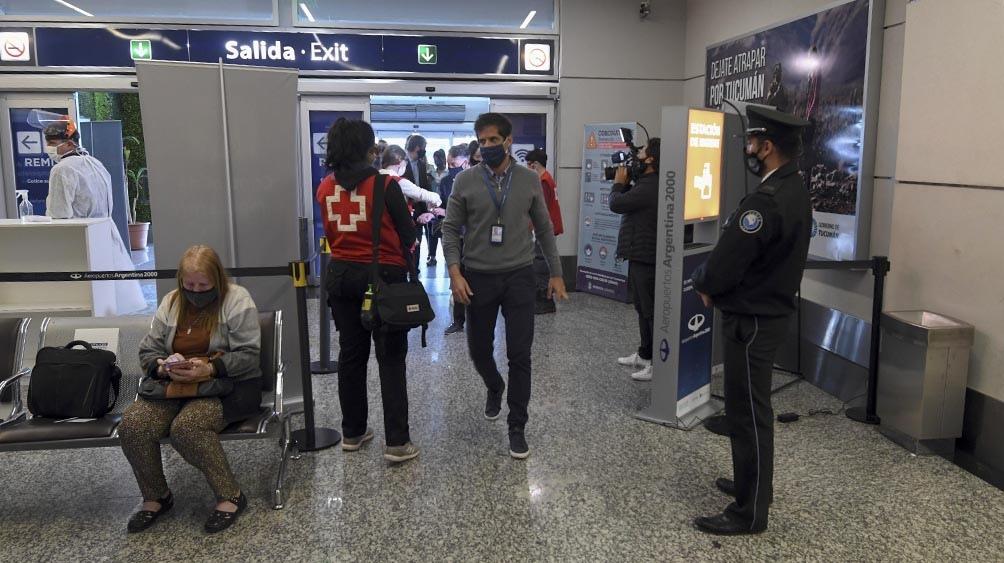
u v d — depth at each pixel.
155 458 3.00
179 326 3.16
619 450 3.71
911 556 2.72
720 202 4.17
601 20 7.84
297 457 3.62
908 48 3.89
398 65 7.59
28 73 7.13
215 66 3.91
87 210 6.03
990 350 3.43
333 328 6.34
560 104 7.91
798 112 5.02
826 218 4.76
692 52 7.71
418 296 3.23
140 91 3.83
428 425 4.05
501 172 3.49
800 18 4.98
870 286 4.38
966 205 3.53
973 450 3.55
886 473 3.43
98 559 2.76
